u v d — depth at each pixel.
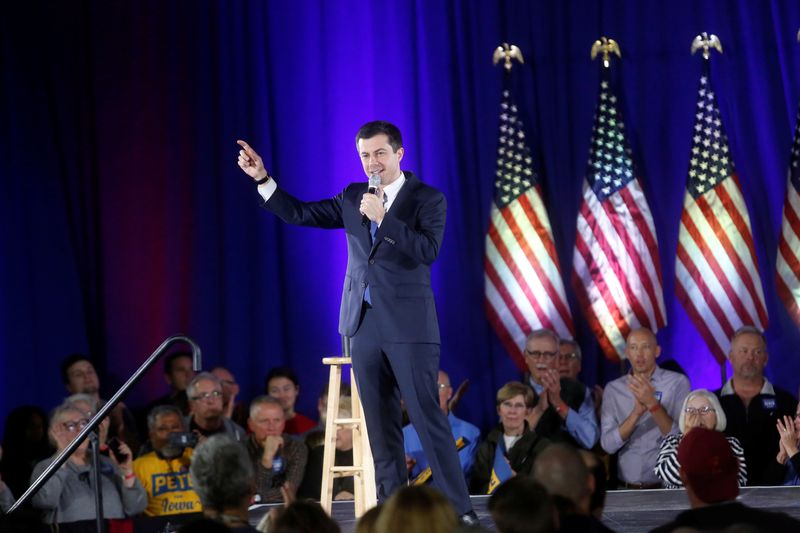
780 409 17.19
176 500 14.72
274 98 19.89
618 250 19.45
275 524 7.15
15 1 18.97
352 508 13.37
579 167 19.92
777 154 19.66
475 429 17.88
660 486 16.77
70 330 19.14
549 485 8.05
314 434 16.61
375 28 20.02
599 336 19.41
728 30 19.86
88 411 14.56
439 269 19.84
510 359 19.69
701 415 14.88
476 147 19.98
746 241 19.25
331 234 19.86
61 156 19.34
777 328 19.47
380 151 10.80
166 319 19.59
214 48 19.75
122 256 19.56
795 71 19.61
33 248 18.92
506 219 19.55
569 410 17.17
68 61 19.44
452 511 6.54
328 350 19.72
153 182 19.69
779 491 13.50
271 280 19.66
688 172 19.59
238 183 19.67
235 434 16.34
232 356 19.53
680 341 19.64
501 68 19.98
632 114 19.95
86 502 13.91
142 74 19.67
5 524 8.01
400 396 11.27
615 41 19.92
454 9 20.05
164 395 19.39
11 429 16.69
